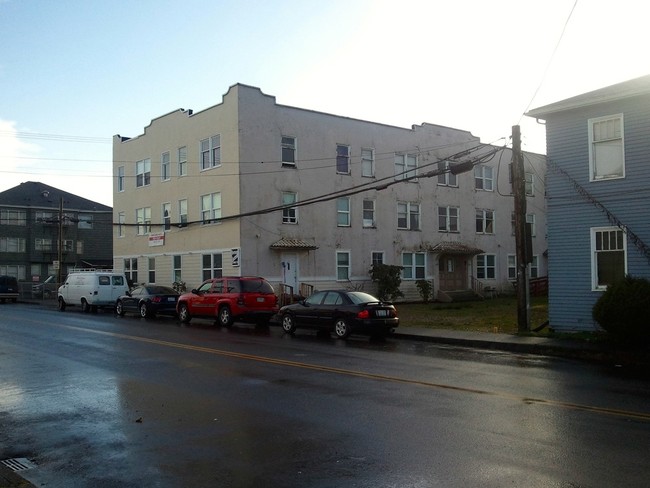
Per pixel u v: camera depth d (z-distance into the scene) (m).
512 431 7.36
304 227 32.56
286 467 6.16
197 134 33.81
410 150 38.12
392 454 6.52
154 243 37.59
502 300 39.12
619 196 17.39
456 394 9.66
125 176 41.12
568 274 18.38
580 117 18.25
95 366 12.59
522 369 12.53
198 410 8.66
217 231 31.91
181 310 24.53
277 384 10.54
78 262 61.50
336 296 19.03
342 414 8.33
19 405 9.15
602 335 16.84
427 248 38.34
